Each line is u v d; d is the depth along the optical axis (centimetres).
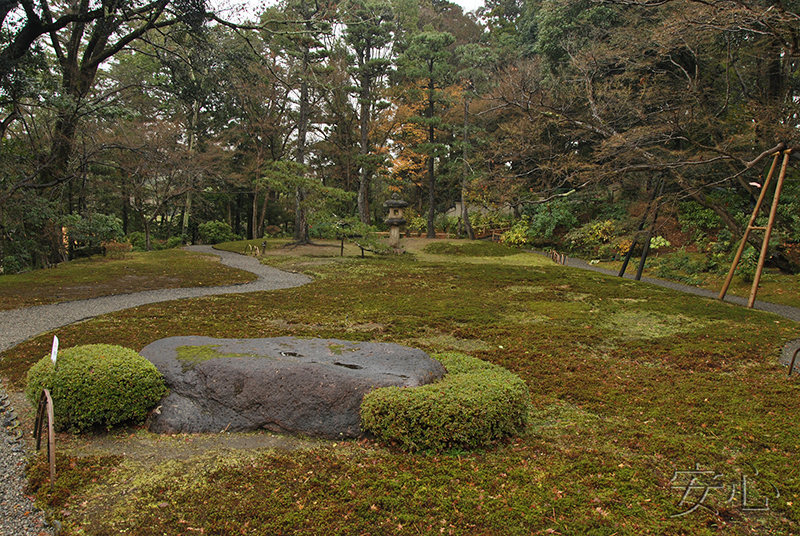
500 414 390
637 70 1534
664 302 1099
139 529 280
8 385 531
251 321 865
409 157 3164
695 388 545
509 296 1167
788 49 1038
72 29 1703
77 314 907
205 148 3141
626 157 1305
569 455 375
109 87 2225
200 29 1445
